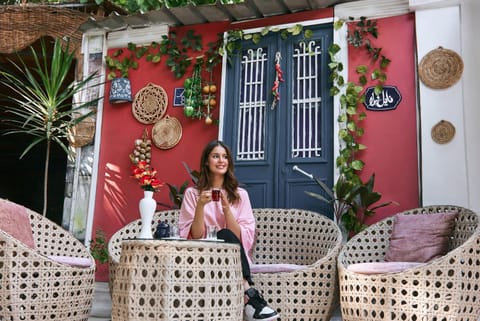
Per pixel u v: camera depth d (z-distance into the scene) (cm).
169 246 215
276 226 356
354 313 264
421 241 300
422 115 375
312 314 279
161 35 481
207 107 452
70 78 592
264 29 439
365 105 401
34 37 488
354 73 409
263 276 279
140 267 217
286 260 347
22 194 762
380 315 252
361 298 260
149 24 487
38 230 328
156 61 478
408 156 382
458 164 360
